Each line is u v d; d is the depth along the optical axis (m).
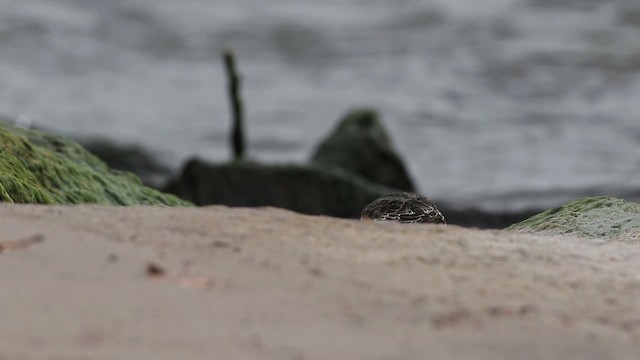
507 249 18.39
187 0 140.75
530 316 14.88
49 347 12.61
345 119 64.50
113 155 77.31
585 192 73.88
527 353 13.32
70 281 14.86
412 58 117.44
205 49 124.19
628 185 75.69
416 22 129.50
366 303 14.90
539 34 121.44
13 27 125.56
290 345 13.09
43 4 134.00
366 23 130.50
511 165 82.44
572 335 14.16
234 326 13.67
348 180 54.97
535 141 89.50
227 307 14.34
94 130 95.00
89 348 12.64
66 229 17.23
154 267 15.47
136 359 12.34
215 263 16.14
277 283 15.45
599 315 15.19
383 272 16.42
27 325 13.27
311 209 54.62
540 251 18.41
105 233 17.20
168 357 12.46
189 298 14.55
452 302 15.23
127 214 18.56
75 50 121.06
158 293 14.65
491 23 125.81
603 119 95.38
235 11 137.38
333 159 62.94
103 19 131.00
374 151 63.50
